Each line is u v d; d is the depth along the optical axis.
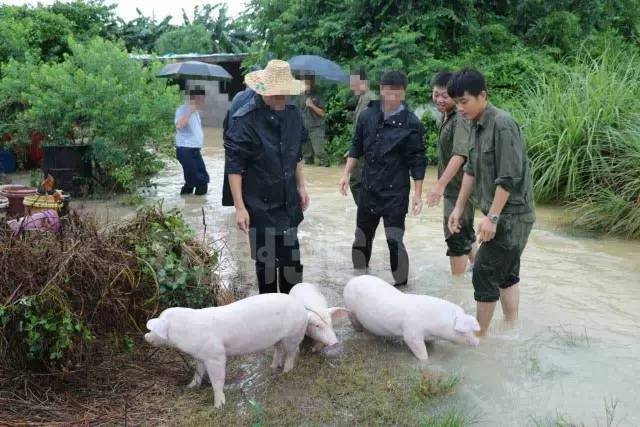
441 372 3.90
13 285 3.57
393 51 13.09
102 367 3.82
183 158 9.01
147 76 10.08
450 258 5.61
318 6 15.16
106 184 9.42
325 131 13.71
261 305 3.68
